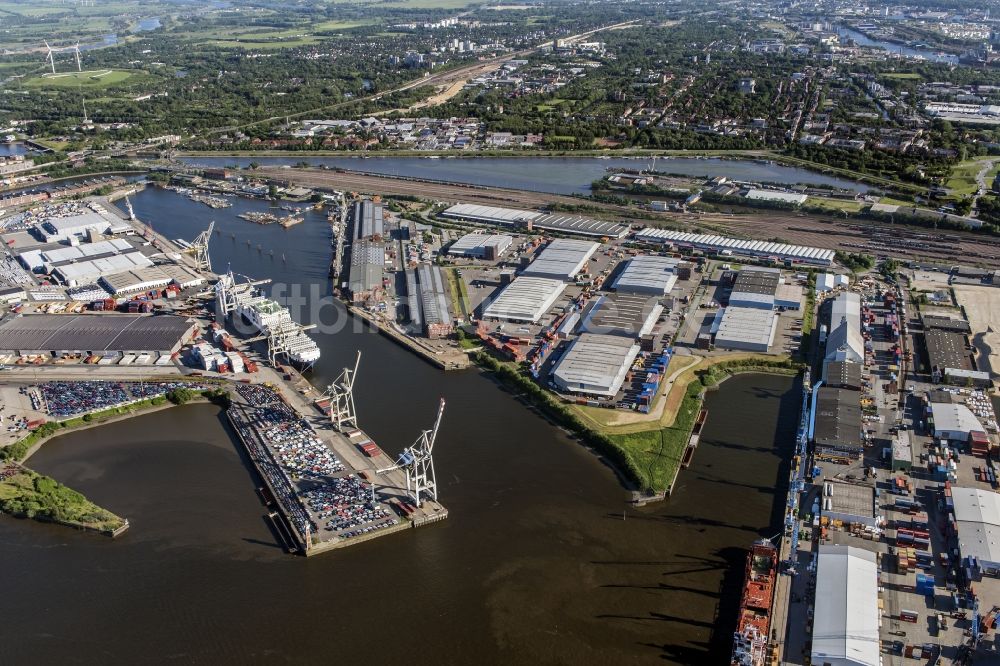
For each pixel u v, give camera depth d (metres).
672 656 192.62
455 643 198.00
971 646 187.00
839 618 191.75
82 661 195.25
